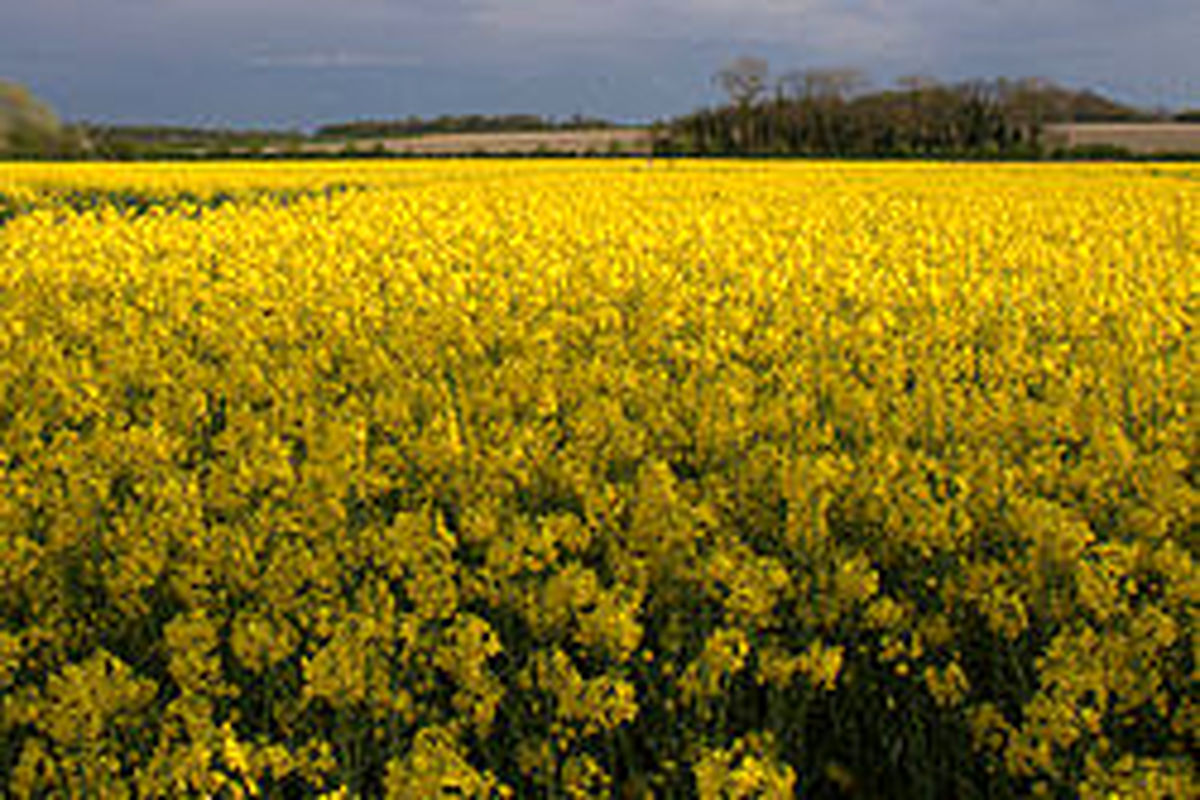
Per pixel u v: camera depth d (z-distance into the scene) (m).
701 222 19.42
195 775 3.73
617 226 20.42
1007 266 16.11
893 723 4.65
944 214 23.64
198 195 28.84
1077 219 22.12
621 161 51.97
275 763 3.89
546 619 4.72
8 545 5.35
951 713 4.58
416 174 38.16
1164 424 7.62
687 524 5.24
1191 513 5.68
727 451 6.78
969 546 5.56
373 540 5.27
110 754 4.08
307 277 13.51
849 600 4.83
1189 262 16.91
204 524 6.02
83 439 7.68
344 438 6.46
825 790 4.46
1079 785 3.71
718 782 3.61
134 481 6.64
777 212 23.31
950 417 7.21
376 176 36.91
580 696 4.16
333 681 4.15
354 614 4.56
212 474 6.32
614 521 5.56
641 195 28.55
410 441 7.04
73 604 5.31
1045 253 16.88
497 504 5.84
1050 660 4.23
